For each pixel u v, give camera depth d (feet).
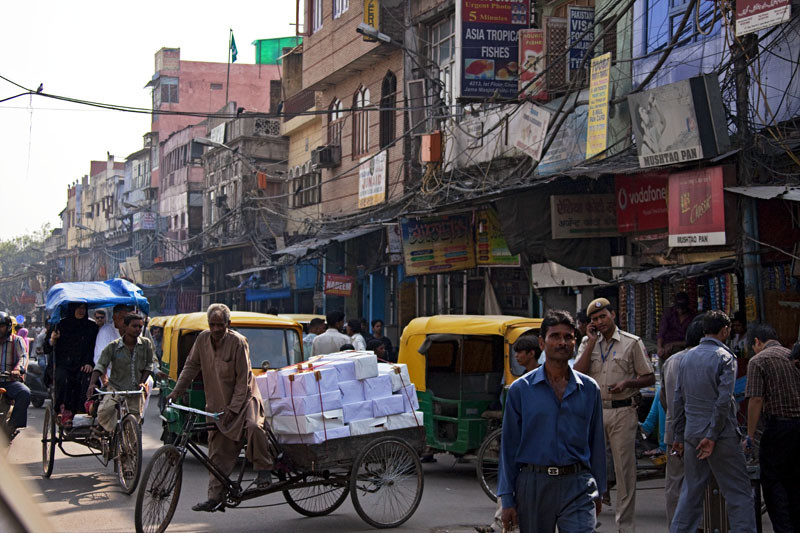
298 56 124.06
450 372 35.73
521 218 45.50
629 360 23.02
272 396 26.11
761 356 21.88
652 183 41.39
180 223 177.47
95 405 33.01
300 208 106.63
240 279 128.16
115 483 32.40
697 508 20.48
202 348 24.75
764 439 21.83
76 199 301.84
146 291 172.96
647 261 44.50
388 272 83.20
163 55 211.61
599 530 24.80
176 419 36.96
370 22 78.64
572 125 53.78
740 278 37.24
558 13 61.21
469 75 58.03
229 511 27.78
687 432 20.52
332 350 40.65
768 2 34.17
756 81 36.91
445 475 35.53
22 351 36.01
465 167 64.85
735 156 36.19
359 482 26.32
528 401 14.90
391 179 79.97
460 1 58.03
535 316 59.62
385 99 83.46
